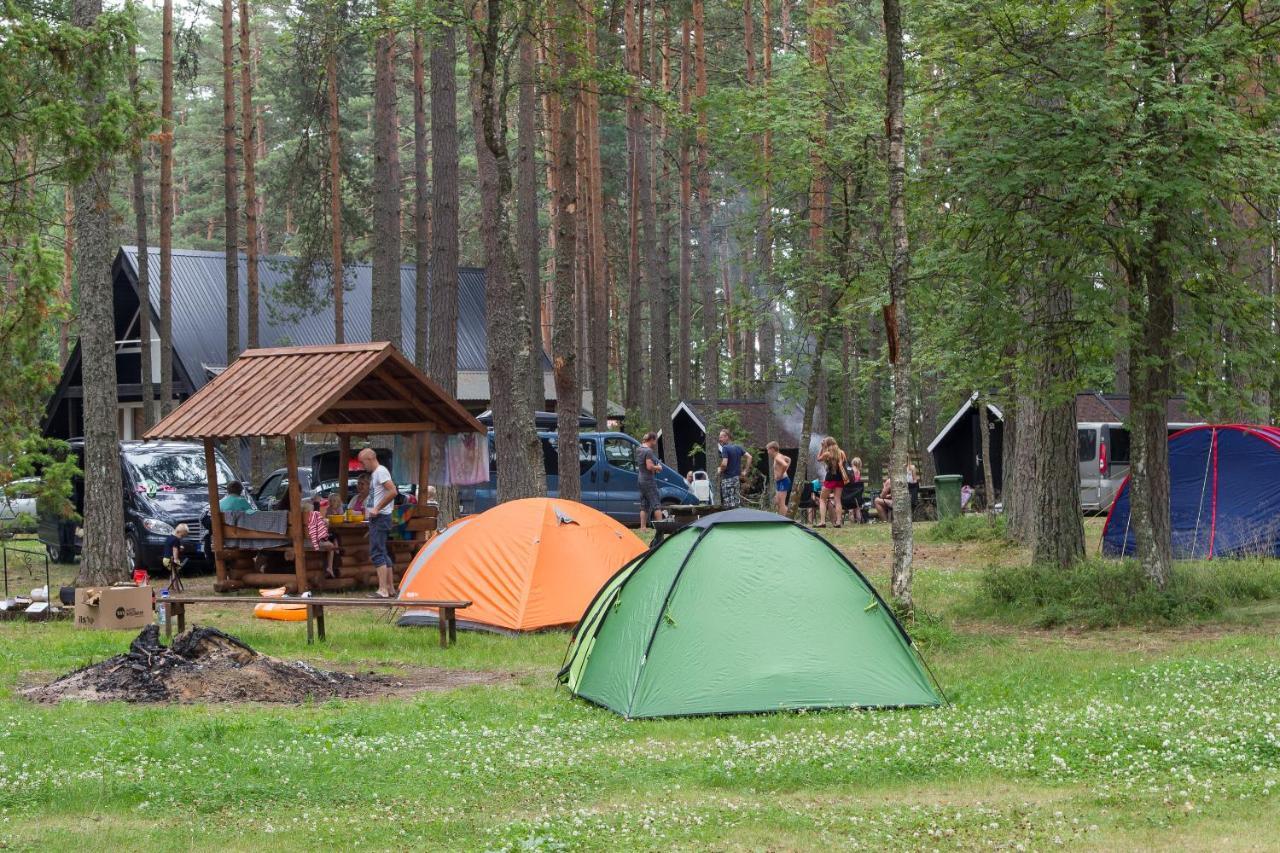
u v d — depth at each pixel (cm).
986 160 1477
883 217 2109
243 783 827
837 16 2334
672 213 4619
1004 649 1385
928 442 4559
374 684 1252
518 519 1627
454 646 1471
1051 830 691
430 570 1644
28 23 1716
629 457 2873
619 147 4912
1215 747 853
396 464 2214
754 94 2262
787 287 2472
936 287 1717
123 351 4059
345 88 3694
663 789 813
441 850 687
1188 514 2097
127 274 3884
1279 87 1557
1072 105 1458
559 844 680
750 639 1090
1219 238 1531
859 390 3516
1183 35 1515
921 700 1083
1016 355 1650
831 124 2375
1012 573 1700
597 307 3700
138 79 2666
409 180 5362
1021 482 2391
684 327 3619
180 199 6469
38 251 1959
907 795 788
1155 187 1396
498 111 2241
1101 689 1106
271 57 4578
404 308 4312
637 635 1110
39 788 814
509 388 2228
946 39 1569
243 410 1942
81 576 1919
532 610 1558
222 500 2242
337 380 1939
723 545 1124
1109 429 3400
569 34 2088
